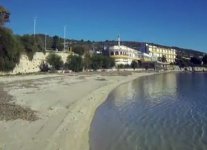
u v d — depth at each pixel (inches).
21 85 2166.6
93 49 7824.8
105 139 906.7
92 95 1895.9
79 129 985.5
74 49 5565.9
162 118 1226.0
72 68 4598.9
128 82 3420.3
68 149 766.5
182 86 2888.8
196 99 1846.7
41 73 3722.9
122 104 1626.5
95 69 5457.7
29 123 957.2
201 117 1242.6
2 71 3058.6
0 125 901.2
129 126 1080.2
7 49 2974.9
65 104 1428.4
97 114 1310.3
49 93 1785.2
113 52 7249.0
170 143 871.1
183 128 1047.0
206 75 5723.4
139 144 860.0
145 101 1752.0
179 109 1454.2
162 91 2365.9
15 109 1125.7
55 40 6338.6
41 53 4104.3
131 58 7677.2
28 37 3823.8
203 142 881.5
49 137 827.4
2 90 1788.9
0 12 2102.6
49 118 1066.1
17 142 756.0
